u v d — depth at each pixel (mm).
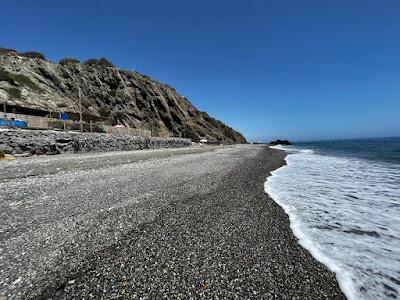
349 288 4086
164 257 4742
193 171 14594
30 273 4020
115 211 7039
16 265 4223
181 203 8172
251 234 6035
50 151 20859
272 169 18844
